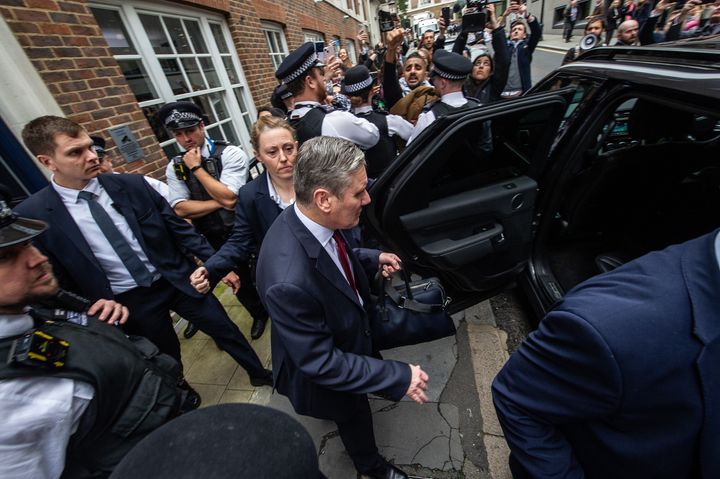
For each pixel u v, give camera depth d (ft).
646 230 5.90
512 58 12.60
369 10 49.98
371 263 4.29
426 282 4.58
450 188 4.54
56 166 4.02
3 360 2.14
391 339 4.09
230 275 5.92
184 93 9.21
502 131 4.39
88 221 4.42
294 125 6.16
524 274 6.22
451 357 6.06
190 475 1.09
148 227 4.81
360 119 5.92
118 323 4.18
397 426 5.06
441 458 4.59
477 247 4.89
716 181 5.07
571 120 5.34
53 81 5.71
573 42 42.19
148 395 3.01
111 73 6.67
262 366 6.10
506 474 4.33
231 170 6.37
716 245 1.54
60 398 2.29
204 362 6.91
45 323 2.64
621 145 6.50
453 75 5.90
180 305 5.30
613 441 1.88
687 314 1.51
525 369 2.14
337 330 3.08
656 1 17.98
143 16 8.00
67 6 5.91
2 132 5.46
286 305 2.58
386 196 4.34
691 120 5.55
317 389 3.26
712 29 14.16
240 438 1.20
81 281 4.40
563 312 1.78
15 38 5.22
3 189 2.43
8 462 2.07
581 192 6.44
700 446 1.60
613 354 1.53
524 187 4.80
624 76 4.35
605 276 1.88
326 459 4.82
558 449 2.20
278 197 4.96
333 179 2.45
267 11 14.08
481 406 5.18
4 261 2.27
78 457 2.61
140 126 7.29
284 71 5.81
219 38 11.25
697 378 1.49
